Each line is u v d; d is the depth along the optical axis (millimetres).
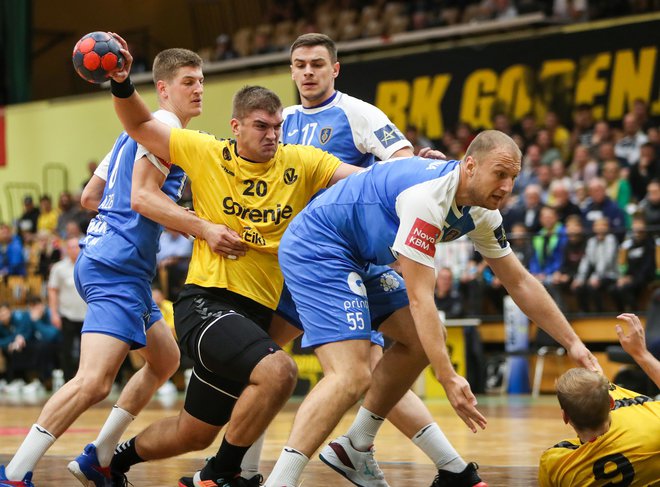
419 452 7723
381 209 4988
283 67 20406
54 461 7254
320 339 4953
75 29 27672
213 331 5180
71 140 22359
